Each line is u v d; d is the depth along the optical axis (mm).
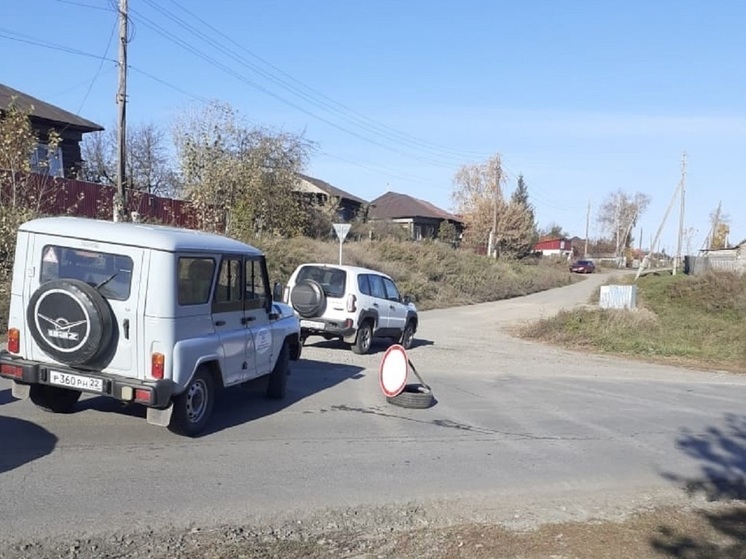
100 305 6414
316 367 12492
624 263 104062
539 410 10539
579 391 12703
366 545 4930
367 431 8242
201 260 7039
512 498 6293
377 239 39688
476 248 66812
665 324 24719
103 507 5113
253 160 31609
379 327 15461
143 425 7379
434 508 5844
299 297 14336
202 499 5477
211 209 26891
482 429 8922
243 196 29922
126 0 20250
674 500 6672
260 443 7242
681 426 10156
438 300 34250
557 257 85000
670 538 5570
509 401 11070
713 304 34281
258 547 4723
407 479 6527
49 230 6723
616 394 12703
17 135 17250
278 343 8984
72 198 21328
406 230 47594
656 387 14070
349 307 14266
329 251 27875
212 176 29484
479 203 71188
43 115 26094
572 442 8641
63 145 27547
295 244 26484
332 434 7926
